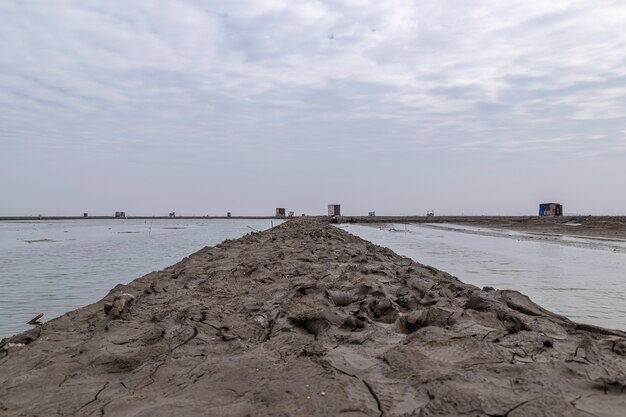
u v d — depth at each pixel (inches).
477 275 520.7
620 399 116.0
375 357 156.6
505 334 178.1
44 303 394.0
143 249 1055.6
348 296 273.7
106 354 176.1
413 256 752.3
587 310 331.6
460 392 119.4
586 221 2119.8
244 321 225.6
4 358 193.8
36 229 2452.0
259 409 118.1
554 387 122.4
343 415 112.7
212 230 2322.8
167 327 219.9
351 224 2768.2
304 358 155.8
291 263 468.8
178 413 119.3
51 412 129.4
